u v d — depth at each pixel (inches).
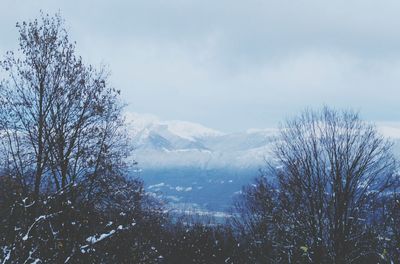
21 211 478.9
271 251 1350.9
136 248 703.1
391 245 922.7
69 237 503.8
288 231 1103.0
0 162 676.1
